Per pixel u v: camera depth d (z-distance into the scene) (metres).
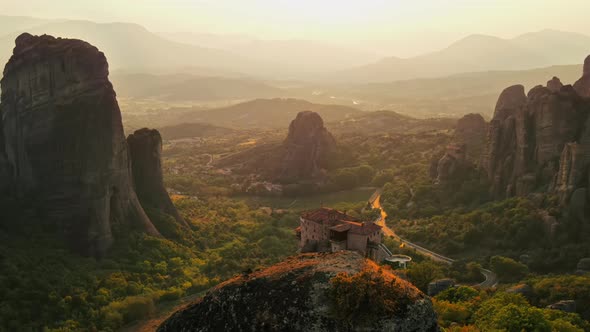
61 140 120.75
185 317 39.09
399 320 34.75
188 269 122.81
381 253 120.19
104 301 99.88
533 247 130.50
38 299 95.25
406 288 36.53
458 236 144.62
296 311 35.44
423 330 35.28
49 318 92.81
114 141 126.56
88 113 122.31
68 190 119.69
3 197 122.00
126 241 123.88
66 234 117.00
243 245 144.88
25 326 89.12
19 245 109.56
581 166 134.12
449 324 75.25
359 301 34.72
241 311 37.03
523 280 111.38
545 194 142.12
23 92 124.44
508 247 135.12
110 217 126.12
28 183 122.50
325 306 35.22
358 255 40.75
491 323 71.12
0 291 93.69
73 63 121.94
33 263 104.69
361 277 35.88
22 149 123.62
